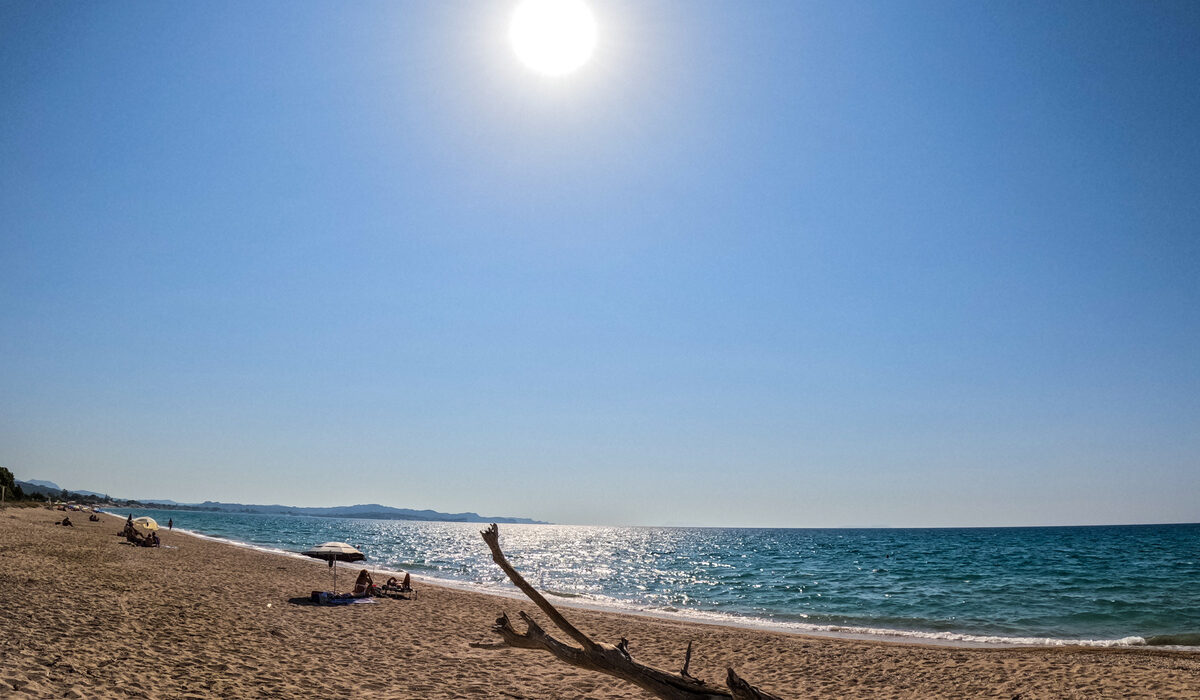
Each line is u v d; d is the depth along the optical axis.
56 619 14.12
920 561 71.12
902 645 19.97
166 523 128.75
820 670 16.14
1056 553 80.25
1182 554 74.00
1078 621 27.11
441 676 13.06
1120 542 107.00
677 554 93.25
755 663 16.89
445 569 52.56
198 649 13.09
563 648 5.58
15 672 9.57
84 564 26.11
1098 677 15.16
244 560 38.78
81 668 10.43
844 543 128.50
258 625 16.66
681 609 30.70
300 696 10.65
